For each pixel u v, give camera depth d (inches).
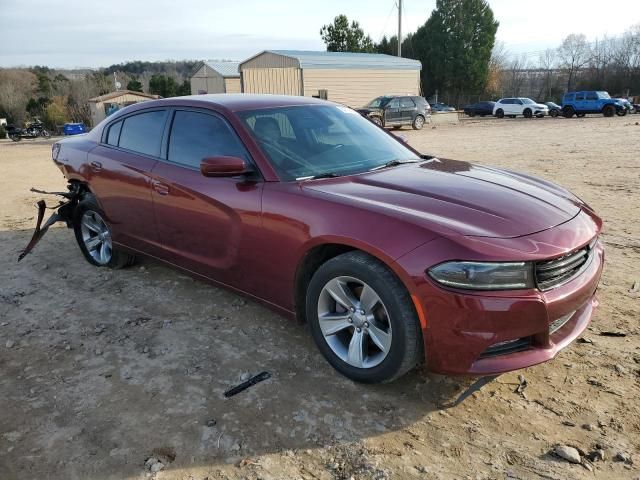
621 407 110.0
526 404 112.3
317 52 1240.8
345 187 126.1
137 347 140.0
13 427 108.8
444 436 103.4
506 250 100.2
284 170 133.3
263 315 157.1
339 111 169.3
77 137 210.2
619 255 199.6
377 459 97.5
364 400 115.0
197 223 147.6
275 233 126.6
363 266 110.1
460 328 100.6
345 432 105.0
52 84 3048.7
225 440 103.3
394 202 115.9
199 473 95.1
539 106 1451.8
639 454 96.8
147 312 161.2
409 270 102.7
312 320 125.5
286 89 1064.8
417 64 1256.8
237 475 94.4
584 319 119.1
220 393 118.6
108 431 106.8
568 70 2586.1
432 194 121.0
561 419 107.3
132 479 94.0
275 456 98.9
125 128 179.9
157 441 103.4
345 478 93.4
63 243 238.5
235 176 132.8
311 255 123.6
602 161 461.4
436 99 2315.5
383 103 1009.5
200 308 163.0
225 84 1429.6
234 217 135.6
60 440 104.5
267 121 146.5
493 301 98.9
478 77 2294.5
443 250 100.6
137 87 2935.5
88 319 157.5
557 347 108.6
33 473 96.0
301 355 134.0
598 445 99.5
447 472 94.0
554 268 104.3
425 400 114.8
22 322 156.6
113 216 181.8
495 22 2278.5
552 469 94.0
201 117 152.9
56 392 120.6
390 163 149.0
